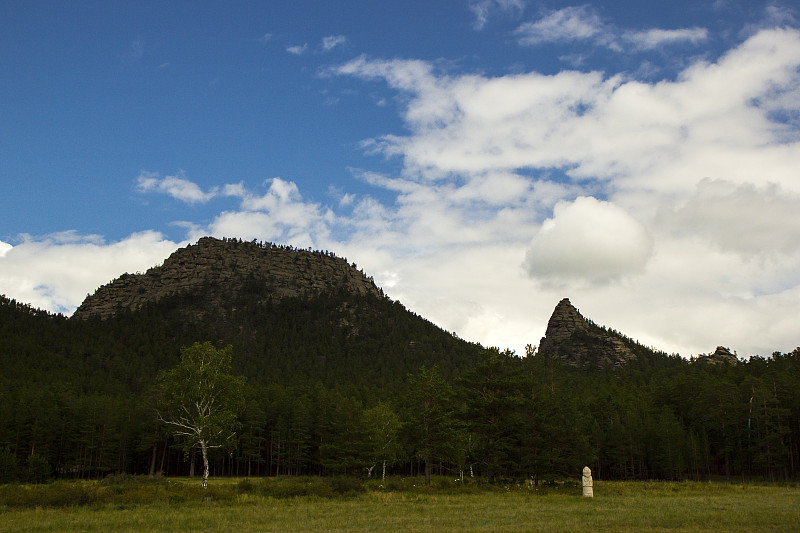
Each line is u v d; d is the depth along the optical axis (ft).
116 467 326.24
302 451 344.08
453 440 199.00
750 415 284.82
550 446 179.42
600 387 409.49
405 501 128.47
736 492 170.40
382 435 281.95
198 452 331.77
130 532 79.30
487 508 112.27
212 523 88.33
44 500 112.98
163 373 191.31
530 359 221.46
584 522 87.04
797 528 76.64
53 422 312.29
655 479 321.32
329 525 85.71
